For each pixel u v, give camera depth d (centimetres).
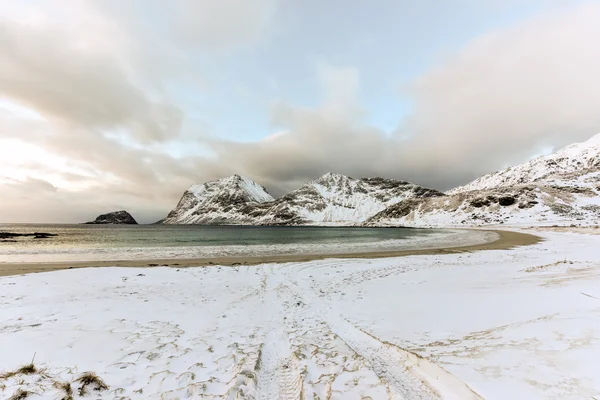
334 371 505
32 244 3697
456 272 1477
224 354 586
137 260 2159
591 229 4769
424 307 874
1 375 467
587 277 1132
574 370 423
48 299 1007
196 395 436
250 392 447
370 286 1234
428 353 549
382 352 594
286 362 565
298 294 1132
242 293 1151
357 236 5494
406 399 414
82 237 5450
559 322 622
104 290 1152
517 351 512
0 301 978
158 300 1016
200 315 859
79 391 431
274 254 2523
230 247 3152
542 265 1542
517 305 813
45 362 527
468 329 666
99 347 602
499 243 3331
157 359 556
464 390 418
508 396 384
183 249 2939
